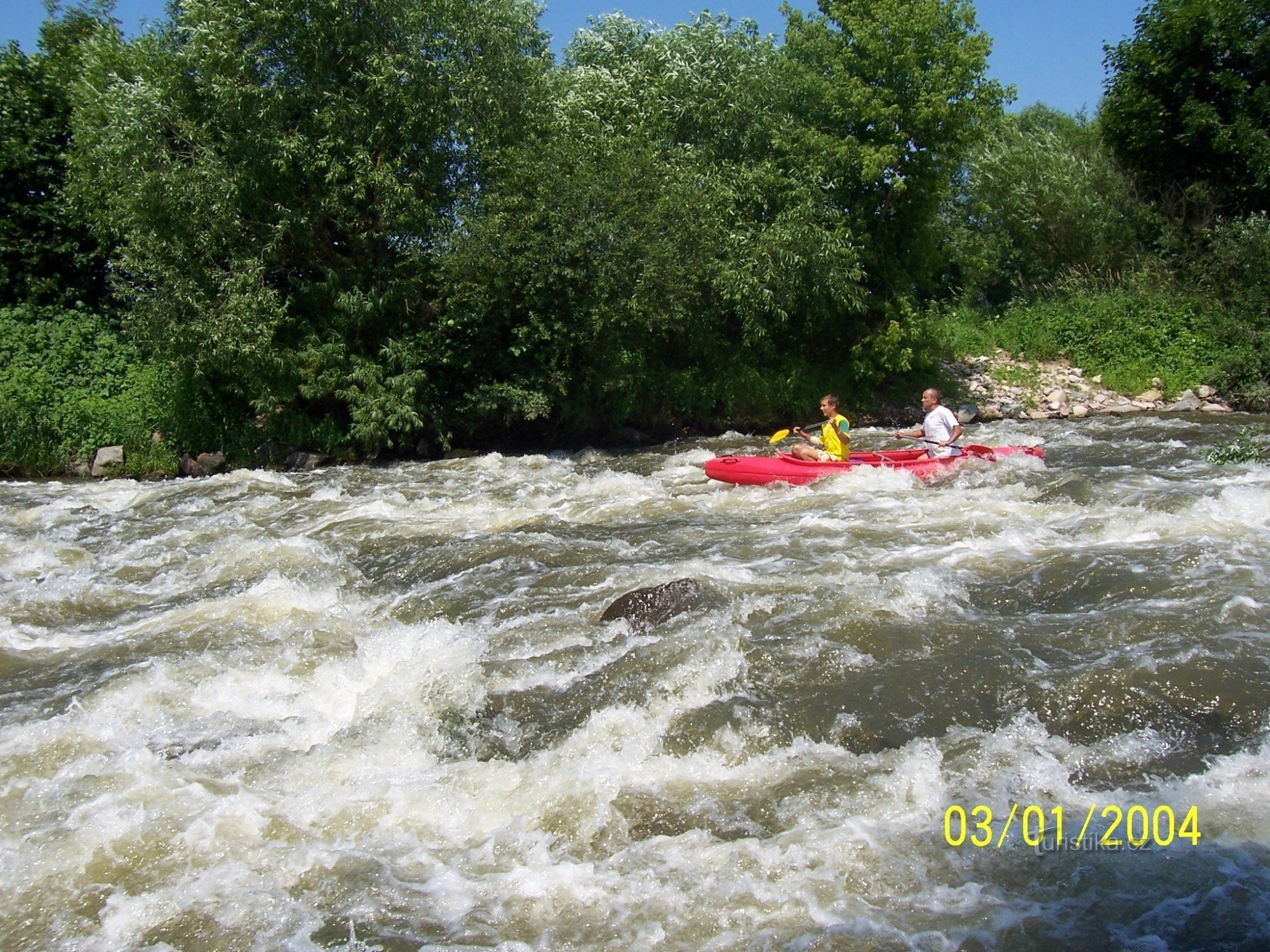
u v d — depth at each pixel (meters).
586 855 4.66
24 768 5.60
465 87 18.47
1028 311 26.47
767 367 21.34
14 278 20.77
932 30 20.27
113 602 8.70
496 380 19.17
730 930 4.07
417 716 6.03
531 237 18.14
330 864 4.63
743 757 5.38
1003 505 10.16
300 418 18.20
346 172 17.66
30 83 21.66
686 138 22.22
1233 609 6.60
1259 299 24.61
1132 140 28.11
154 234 17.06
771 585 7.61
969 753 5.25
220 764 5.64
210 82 17.66
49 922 4.28
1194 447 14.75
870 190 21.34
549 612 7.51
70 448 17.48
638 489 12.88
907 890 4.24
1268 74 26.59
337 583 8.86
